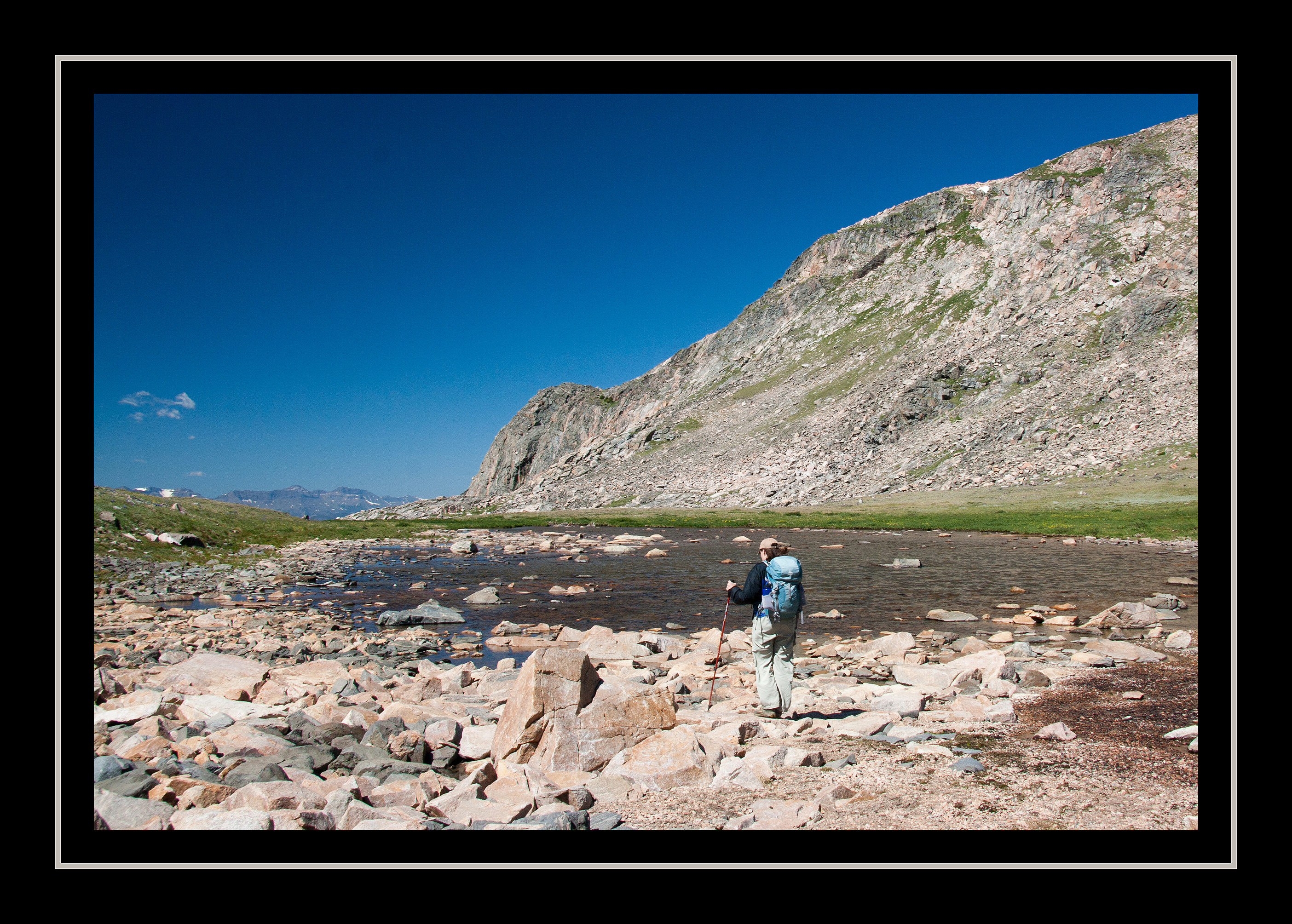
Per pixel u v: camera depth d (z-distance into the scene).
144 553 30.31
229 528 40.00
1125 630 16.25
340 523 69.44
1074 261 118.31
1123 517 52.00
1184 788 5.81
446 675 10.87
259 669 10.35
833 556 37.03
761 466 114.94
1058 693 9.70
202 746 6.66
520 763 6.74
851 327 159.50
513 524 73.88
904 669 11.47
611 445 156.38
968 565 31.42
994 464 84.75
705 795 5.97
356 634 16.66
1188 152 125.56
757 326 191.75
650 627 18.33
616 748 6.88
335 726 7.59
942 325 132.88
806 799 5.83
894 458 98.88
